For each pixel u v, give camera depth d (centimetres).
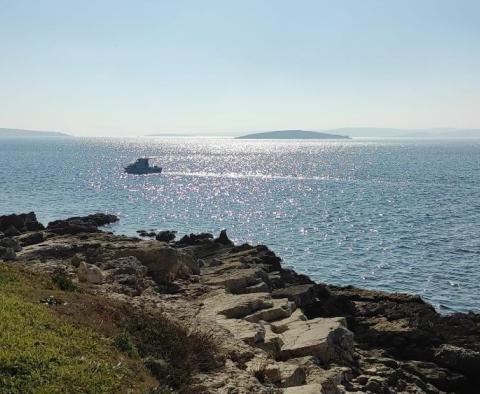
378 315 2809
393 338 2527
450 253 5475
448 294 4134
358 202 9612
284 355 2100
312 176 15425
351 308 2878
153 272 3244
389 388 2000
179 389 1438
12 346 1305
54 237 4772
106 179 13900
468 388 2294
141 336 1691
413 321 2634
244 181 13988
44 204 9119
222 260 4138
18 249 3994
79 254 3516
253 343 2064
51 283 2066
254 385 1581
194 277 3350
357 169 17888
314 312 2909
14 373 1202
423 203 9338
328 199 10112
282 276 3753
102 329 1628
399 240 6169
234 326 2222
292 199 10188
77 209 8706
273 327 2392
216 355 1759
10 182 12306
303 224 7388
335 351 2141
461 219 7581
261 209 8881
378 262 5175
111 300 2055
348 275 4731
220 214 8375
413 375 2181
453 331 2645
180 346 1686
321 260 5303
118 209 8825
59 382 1214
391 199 9962
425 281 4494
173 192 11375
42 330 1466
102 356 1427
